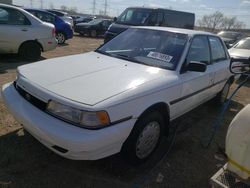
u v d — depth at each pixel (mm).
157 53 3602
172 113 3387
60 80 2756
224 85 5098
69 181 2715
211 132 4188
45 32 7875
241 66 3094
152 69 3301
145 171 3008
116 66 3287
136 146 2873
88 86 2639
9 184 2586
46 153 3115
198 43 3988
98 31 19375
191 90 3660
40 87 2637
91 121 2320
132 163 2979
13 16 7285
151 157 3268
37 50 7875
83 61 3451
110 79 2848
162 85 3006
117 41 4133
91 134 2303
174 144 3678
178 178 2959
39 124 2465
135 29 4250
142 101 2740
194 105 4035
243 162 2191
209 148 3670
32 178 2703
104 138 2357
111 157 3150
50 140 2406
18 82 3004
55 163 2965
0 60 7539
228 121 4734
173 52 3562
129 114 2600
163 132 3348
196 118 4711
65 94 2482
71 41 14750
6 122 3727
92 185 2693
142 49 3748
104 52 3965
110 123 2422
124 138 2605
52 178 2730
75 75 2891
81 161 3043
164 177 2945
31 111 2621
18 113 2709
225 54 4988
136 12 10461
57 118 2461
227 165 2373
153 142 3150
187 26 11883
